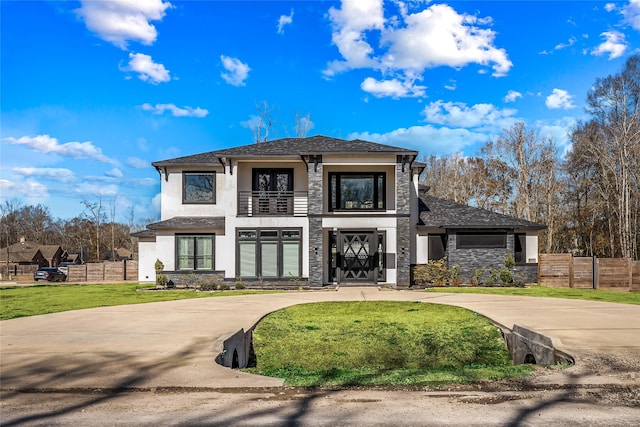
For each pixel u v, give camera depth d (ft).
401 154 69.72
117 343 29.17
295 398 18.71
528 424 15.67
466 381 20.81
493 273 70.79
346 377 21.81
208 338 30.68
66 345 28.66
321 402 18.16
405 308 47.26
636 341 28.94
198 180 79.51
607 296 57.16
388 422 15.93
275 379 21.35
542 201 155.53
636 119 120.47
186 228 74.90
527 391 19.42
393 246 71.46
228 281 70.79
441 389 19.77
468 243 74.23
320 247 69.97
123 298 58.18
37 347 28.09
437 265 71.31
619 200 121.90
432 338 36.19
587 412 16.84
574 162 143.13
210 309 45.91
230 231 71.36
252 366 32.14
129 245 267.39
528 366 24.35
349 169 74.84
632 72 120.67
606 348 26.99
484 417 16.35
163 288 72.18
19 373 22.24
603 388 19.79
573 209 148.97
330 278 73.61
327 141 79.92
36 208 277.64
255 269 71.46
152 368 23.03
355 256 72.95
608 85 124.47
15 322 38.14
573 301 50.85
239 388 20.06
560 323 35.86
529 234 78.48
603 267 72.43
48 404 18.10
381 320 41.78
